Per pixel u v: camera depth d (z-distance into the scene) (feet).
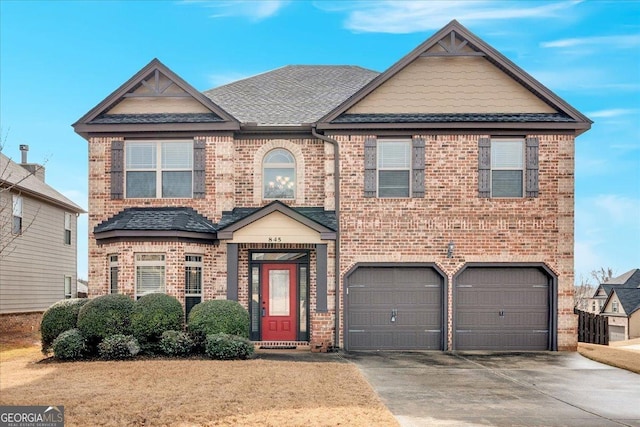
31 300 78.95
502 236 51.37
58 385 32.71
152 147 53.21
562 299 51.13
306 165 53.31
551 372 40.86
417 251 51.24
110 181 52.60
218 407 27.96
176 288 48.14
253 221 49.49
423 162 51.72
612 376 39.52
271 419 26.18
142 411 27.14
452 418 27.63
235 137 53.62
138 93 53.26
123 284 48.03
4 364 41.37
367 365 42.55
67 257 92.63
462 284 51.70
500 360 45.83
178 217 50.47
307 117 54.13
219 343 42.55
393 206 51.55
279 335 52.26
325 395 30.96
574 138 52.06
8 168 77.92
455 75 52.70
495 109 52.37
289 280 52.65
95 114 52.21
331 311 50.98
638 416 28.81
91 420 25.77
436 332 51.47
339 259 51.06
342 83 62.90
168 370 37.45
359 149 52.01
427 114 52.31
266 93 60.34
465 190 51.57
